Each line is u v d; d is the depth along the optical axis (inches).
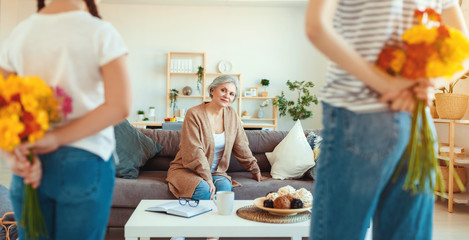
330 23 32.2
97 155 39.8
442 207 163.8
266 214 81.7
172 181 114.5
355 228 35.6
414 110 33.7
